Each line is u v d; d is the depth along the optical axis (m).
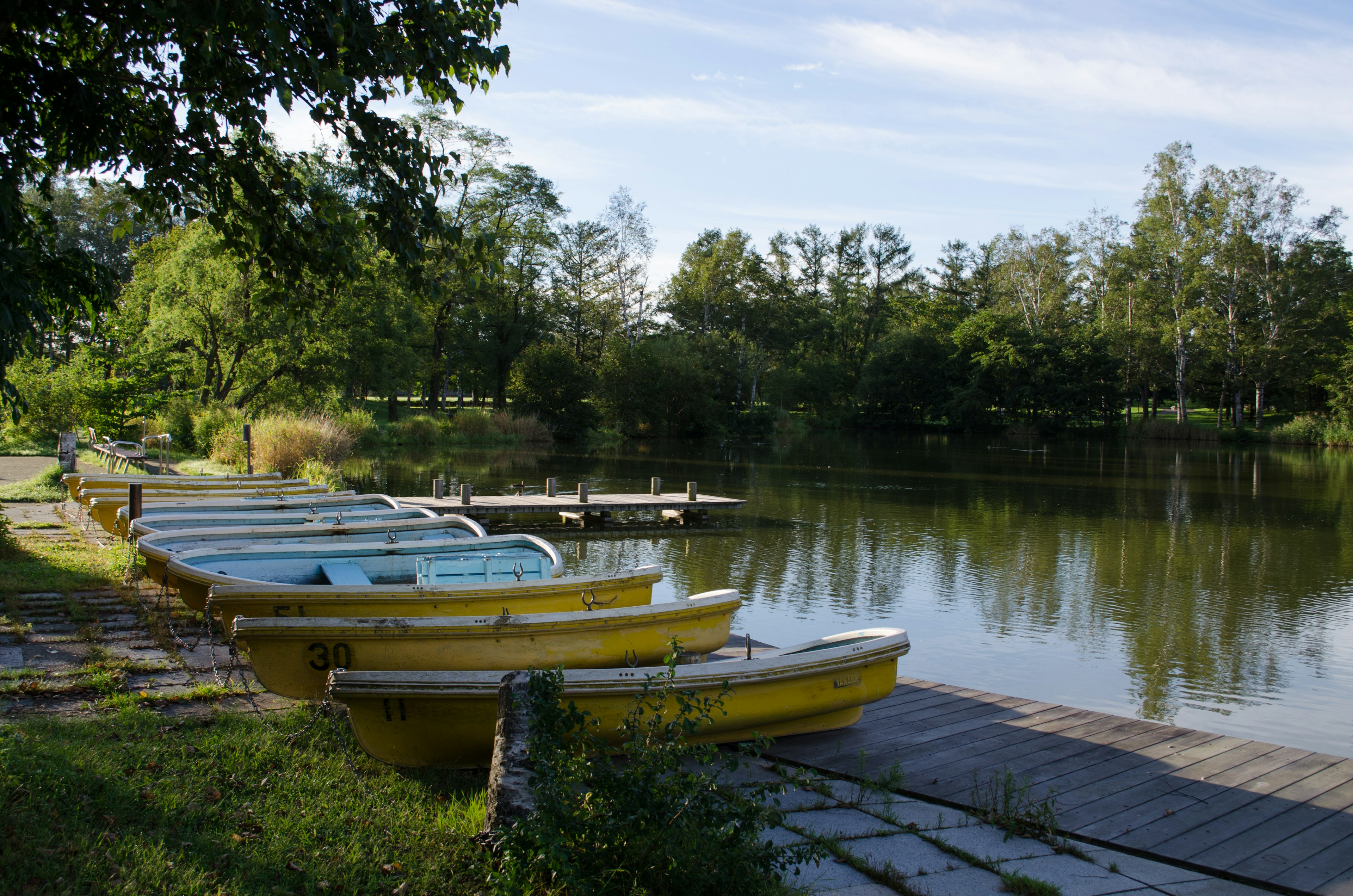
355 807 3.94
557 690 3.58
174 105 5.39
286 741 4.58
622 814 3.15
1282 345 45.91
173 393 28.50
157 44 5.23
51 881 2.89
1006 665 9.51
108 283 5.67
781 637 10.36
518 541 8.64
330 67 4.86
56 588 7.93
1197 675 9.16
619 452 39.00
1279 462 36.66
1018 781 5.22
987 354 54.34
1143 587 13.34
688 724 3.61
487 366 47.44
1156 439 50.31
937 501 23.16
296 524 9.48
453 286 40.78
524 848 3.14
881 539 17.38
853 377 65.00
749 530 18.48
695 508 19.78
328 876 3.26
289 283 5.90
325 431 23.23
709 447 43.91
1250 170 45.19
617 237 52.19
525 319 47.41
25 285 4.49
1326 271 45.84
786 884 3.62
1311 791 5.17
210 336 28.59
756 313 56.47
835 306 69.88
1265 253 45.19
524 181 43.47
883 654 5.79
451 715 4.46
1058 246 56.75
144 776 3.91
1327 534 18.14
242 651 6.10
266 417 25.52
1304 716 8.01
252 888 3.09
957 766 5.45
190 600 6.61
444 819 3.86
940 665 9.45
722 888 3.08
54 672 5.52
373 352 33.91
